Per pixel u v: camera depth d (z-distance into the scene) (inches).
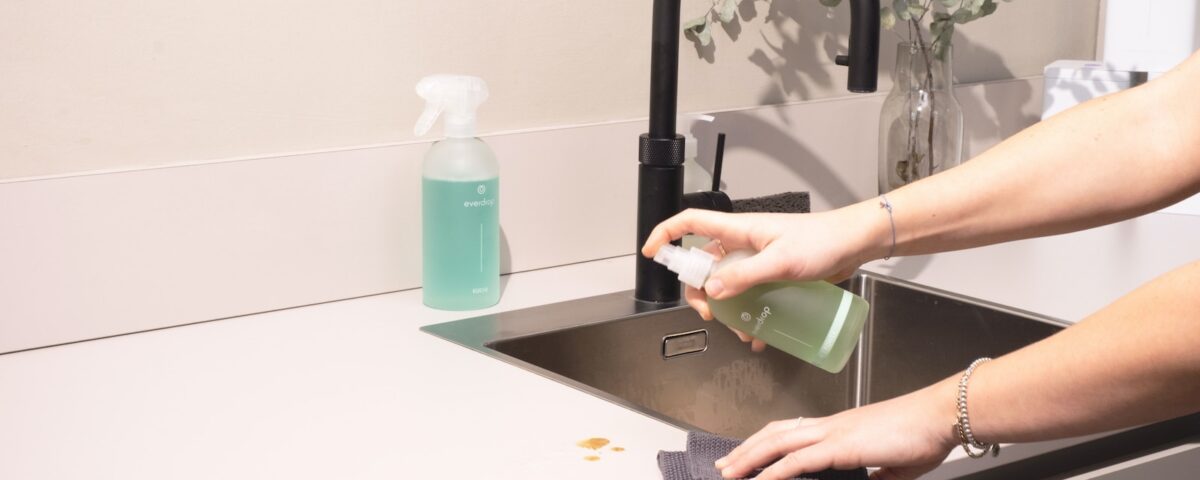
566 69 59.5
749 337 41.1
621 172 61.9
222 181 50.8
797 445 34.4
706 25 62.0
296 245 53.1
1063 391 31.4
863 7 51.7
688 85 63.6
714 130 64.1
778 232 37.9
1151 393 30.5
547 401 43.1
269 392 43.7
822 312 39.5
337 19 52.7
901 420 33.5
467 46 56.3
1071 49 83.0
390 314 53.1
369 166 54.2
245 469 37.4
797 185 68.5
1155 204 38.3
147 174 49.1
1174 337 29.6
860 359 62.0
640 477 36.7
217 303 51.7
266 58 51.4
